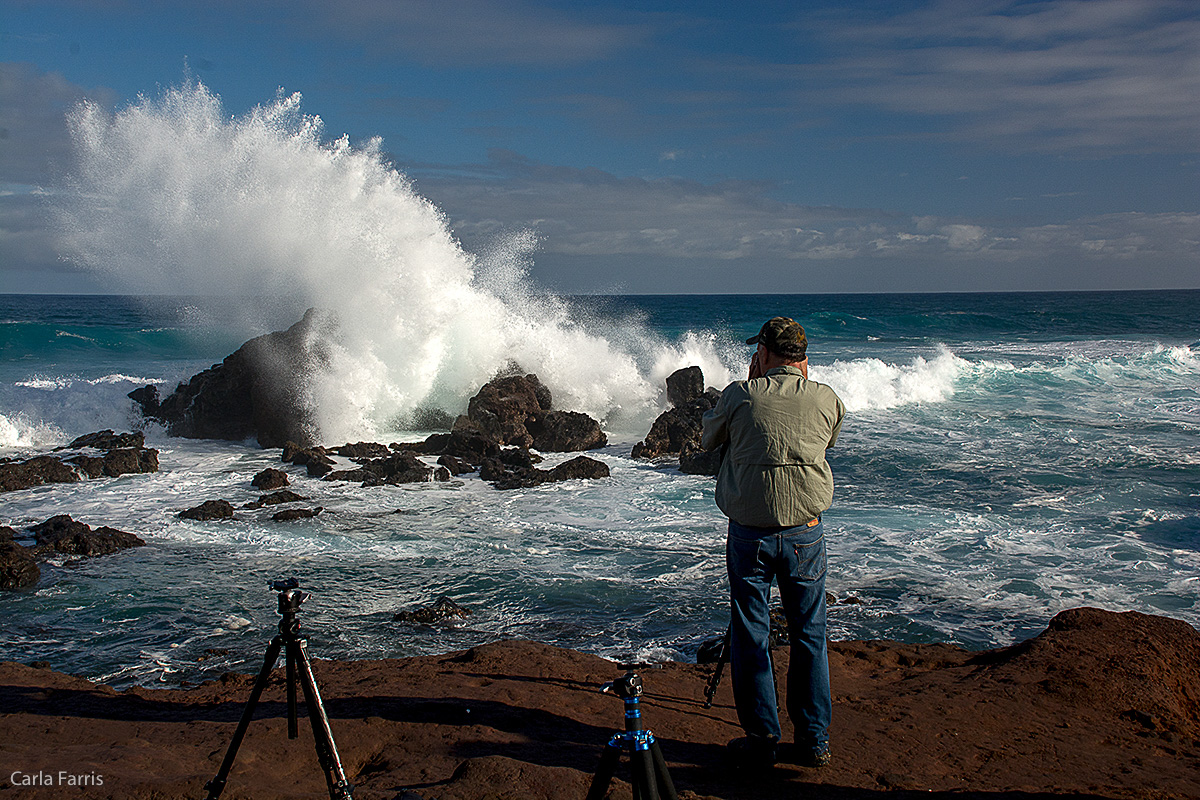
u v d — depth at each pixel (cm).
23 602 834
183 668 679
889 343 4206
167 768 348
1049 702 439
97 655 706
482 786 326
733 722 416
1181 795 344
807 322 5331
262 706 440
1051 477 1378
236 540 1057
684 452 1523
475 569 943
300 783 345
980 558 973
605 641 738
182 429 1827
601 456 1662
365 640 739
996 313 6103
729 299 16400
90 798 312
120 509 1216
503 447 1719
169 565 953
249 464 1556
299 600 292
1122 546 1012
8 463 1493
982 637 749
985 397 2258
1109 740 400
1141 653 493
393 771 351
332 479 1413
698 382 2023
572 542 1054
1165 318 5706
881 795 338
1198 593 857
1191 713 463
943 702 438
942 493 1286
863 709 430
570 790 327
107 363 3017
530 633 757
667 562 970
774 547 348
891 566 946
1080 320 5578
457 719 405
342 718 409
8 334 3375
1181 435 1731
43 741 387
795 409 345
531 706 426
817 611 355
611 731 399
